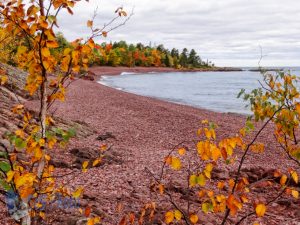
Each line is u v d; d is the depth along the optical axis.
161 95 55.72
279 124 4.70
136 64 163.00
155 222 6.45
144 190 8.74
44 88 3.40
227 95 57.06
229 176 10.32
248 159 13.36
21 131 3.29
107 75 113.25
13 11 2.97
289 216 7.52
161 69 173.38
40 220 5.40
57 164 10.09
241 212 7.61
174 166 3.24
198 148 3.10
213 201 3.45
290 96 4.55
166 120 22.41
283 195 8.84
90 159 10.88
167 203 7.72
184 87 75.06
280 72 4.60
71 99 30.36
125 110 26.16
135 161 11.84
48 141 3.55
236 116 28.86
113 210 7.11
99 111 24.64
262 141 17.20
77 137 14.54
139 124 20.53
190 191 8.66
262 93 4.77
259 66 4.79
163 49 184.00
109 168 10.55
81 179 9.16
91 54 3.31
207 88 73.31
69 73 3.30
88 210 3.83
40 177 3.52
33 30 2.99
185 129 19.66
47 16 3.04
